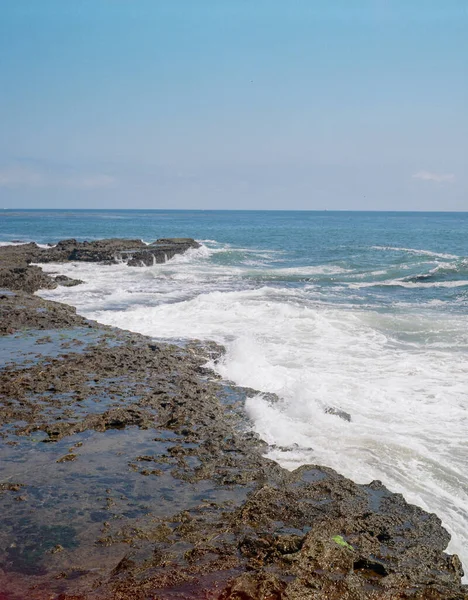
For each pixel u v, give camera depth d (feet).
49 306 59.88
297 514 19.89
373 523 19.53
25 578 16.34
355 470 24.73
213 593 15.02
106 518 19.69
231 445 26.14
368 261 130.72
